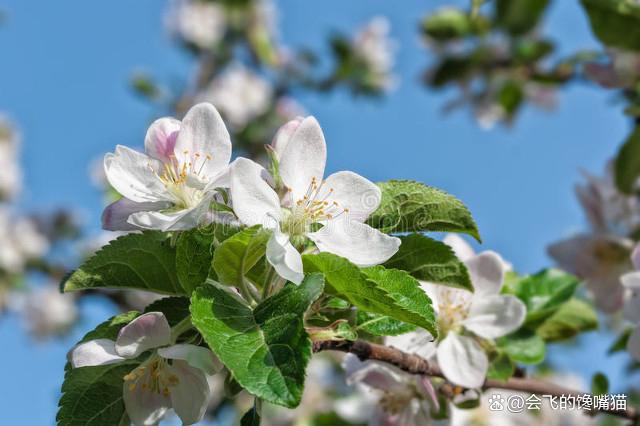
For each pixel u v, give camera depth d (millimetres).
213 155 319
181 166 317
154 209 316
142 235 310
